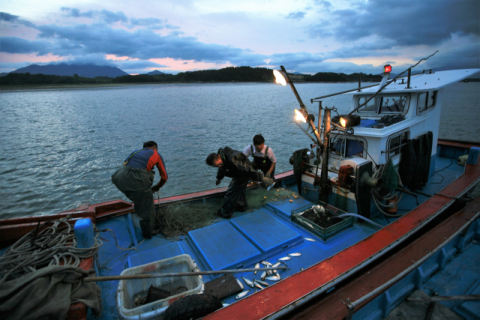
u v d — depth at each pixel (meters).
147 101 59.09
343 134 4.38
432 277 3.36
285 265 3.21
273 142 15.89
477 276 3.35
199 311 2.21
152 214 3.71
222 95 80.75
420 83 4.95
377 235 3.25
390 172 3.92
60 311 2.01
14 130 22.91
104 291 2.93
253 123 22.94
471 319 2.75
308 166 4.84
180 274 2.45
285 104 43.00
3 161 13.75
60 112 38.62
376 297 2.70
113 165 12.97
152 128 21.92
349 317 2.27
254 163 4.89
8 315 1.88
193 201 4.81
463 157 6.38
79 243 2.74
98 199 9.66
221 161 3.96
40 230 3.21
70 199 9.70
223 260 3.22
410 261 2.87
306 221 3.96
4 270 2.45
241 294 2.79
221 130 20.11
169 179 10.73
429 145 5.03
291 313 2.36
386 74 4.79
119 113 34.66
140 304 2.68
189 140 17.09
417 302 2.96
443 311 2.85
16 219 3.43
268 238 3.66
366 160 4.12
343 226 3.90
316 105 34.56
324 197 4.25
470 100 41.22
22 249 2.71
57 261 2.50
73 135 20.00
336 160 4.86
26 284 2.00
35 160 13.93
